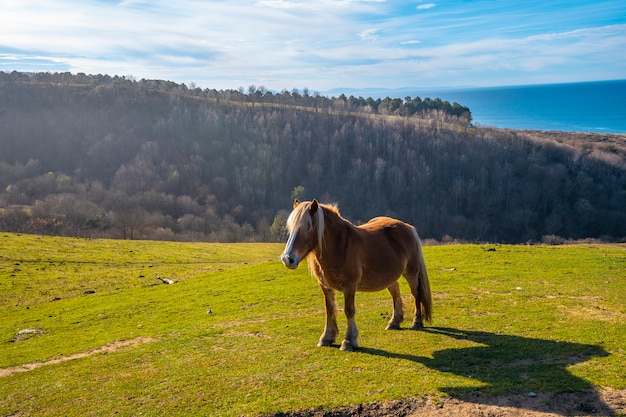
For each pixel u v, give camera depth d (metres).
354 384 7.14
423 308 10.29
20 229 57.50
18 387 9.02
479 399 6.36
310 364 8.16
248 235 73.56
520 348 8.24
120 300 19.66
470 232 74.81
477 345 8.60
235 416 6.48
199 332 11.65
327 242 8.27
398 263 9.28
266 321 12.46
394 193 82.94
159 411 6.93
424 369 7.54
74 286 26.09
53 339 14.09
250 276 20.50
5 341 14.66
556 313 10.62
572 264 17.66
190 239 66.56
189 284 21.19
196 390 7.54
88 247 41.12
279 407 6.59
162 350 10.35
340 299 14.41
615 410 5.79
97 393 8.02
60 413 7.38
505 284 14.45
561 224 73.06
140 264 35.72
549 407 6.01
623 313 10.37
